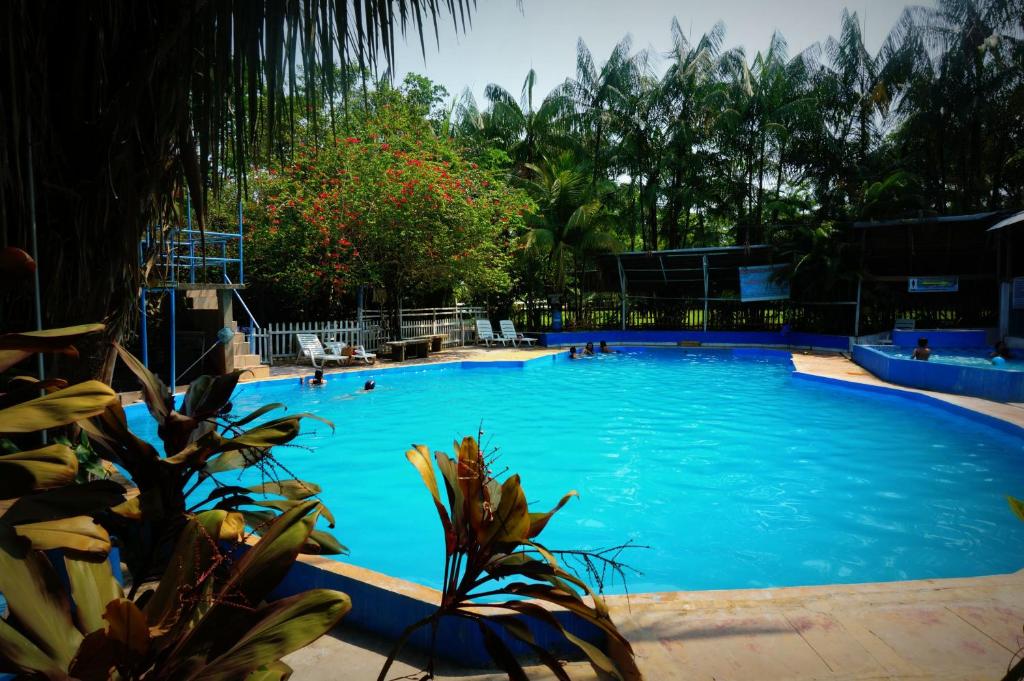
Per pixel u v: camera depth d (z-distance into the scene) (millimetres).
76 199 2949
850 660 2791
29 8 2689
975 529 5660
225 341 11031
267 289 18938
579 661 2914
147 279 3846
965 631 3062
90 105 2939
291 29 2506
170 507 3100
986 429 9328
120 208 3045
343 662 2971
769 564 4984
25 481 1670
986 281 20484
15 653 1549
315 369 15266
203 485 7219
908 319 21469
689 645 2928
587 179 27734
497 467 7824
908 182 22156
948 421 10102
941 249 20562
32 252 2691
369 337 19000
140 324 10281
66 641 1667
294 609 1716
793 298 22797
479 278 20047
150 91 2881
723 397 12906
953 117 24172
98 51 2863
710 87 26328
